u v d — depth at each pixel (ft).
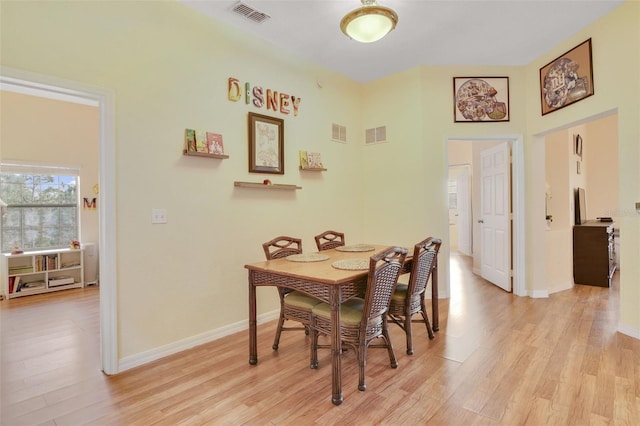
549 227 14.92
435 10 9.50
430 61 13.00
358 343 6.88
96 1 7.51
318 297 6.78
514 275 13.87
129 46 8.02
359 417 5.91
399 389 6.79
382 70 13.76
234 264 10.19
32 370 7.86
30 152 15.78
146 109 8.30
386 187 14.40
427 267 9.03
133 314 8.05
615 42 9.56
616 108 9.60
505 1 9.12
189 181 9.14
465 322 10.61
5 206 15.17
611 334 9.47
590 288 14.79
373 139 14.71
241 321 10.36
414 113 13.64
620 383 6.86
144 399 6.59
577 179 16.94
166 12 8.68
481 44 11.60
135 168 8.09
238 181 10.28
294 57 12.05
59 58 6.98
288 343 9.34
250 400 6.50
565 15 9.86
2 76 6.36
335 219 13.66
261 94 10.95
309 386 6.99
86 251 17.13
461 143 25.00
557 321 10.57
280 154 11.45
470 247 24.48
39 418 6.03
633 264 9.23
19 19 6.52
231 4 9.12
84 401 6.54
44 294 15.25
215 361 8.23
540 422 5.68
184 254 9.03
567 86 11.28
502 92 13.43
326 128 13.33
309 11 9.48
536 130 12.97
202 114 9.42
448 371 7.50
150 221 8.36
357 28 8.08
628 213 9.32
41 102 16.08
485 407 6.14
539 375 7.25
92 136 17.58
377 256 6.66
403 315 8.43
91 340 9.75
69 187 17.15
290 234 11.88
